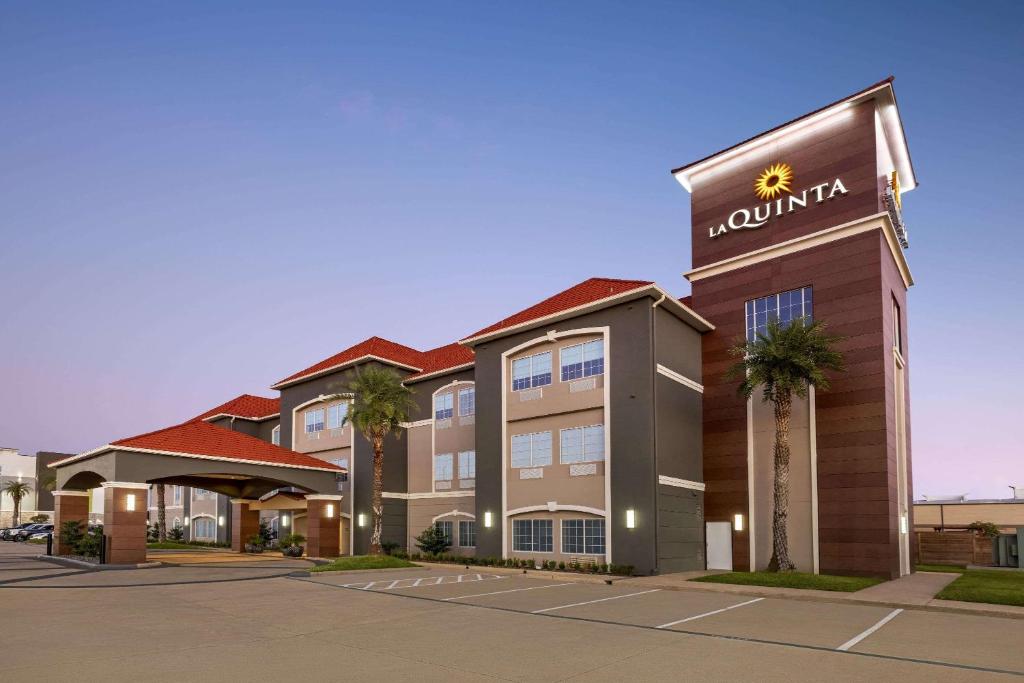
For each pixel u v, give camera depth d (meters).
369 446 41.97
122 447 30.62
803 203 32.44
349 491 42.16
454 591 22.59
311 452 46.12
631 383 30.20
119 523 30.34
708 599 21.00
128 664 11.52
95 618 16.44
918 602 19.62
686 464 31.86
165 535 54.47
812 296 31.42
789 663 11.88
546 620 16.56
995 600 19.64
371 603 19.48
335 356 47.94
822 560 29.22
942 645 13.67
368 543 40.94
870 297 29.66
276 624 15.80
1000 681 10.78
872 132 31.05
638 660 12.05
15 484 92.75
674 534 30.12
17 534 61.81
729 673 11.12
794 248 32.25
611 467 30.16
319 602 19.64
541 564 31.56
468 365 39.47
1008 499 51.69
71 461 35.41
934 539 38.50
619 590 23.41
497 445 35.06
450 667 11.45
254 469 35.28
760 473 31.81
